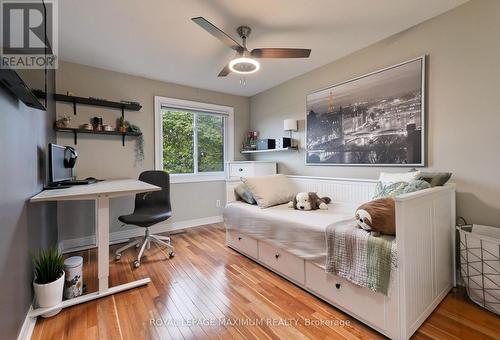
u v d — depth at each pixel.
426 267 1.53
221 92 4.12
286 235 2.00
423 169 2.13
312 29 2.22
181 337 1.41
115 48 2.55
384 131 2.40
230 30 2.22
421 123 2.13
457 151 1.94
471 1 1.85
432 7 1.93
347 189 2.64
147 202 2.94
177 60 2.85
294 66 3.06
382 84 2.40
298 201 2.37
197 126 3.96
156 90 3.50
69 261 1.82
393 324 1.35
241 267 2.34
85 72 2.96
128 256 2.65
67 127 2.74
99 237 1.83
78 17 2.00
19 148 1.42
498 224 1.75
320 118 3.06
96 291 1.89
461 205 1.93
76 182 2.37
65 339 1.40
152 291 1.91
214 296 1.84
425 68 2.11
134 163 3.33
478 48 1.82
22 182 1.47
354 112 2.67
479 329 1.45
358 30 2.25
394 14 2.01
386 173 2.27
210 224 3.96
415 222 1.41
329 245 1.65
